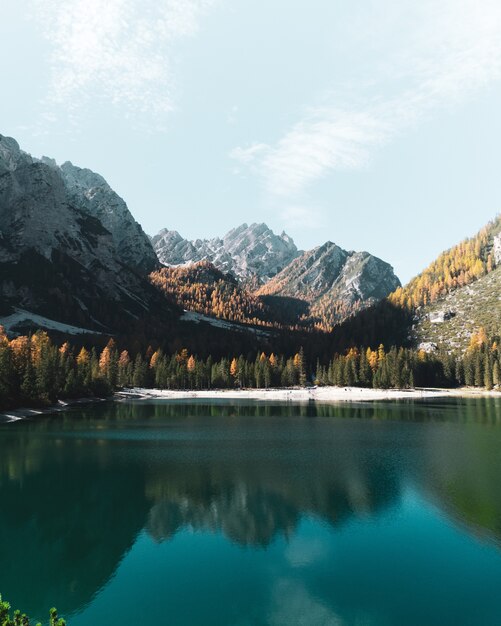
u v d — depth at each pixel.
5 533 37.25
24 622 15.95
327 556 32.75
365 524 38.47
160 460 63.00
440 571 30.25
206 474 55.00
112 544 34.94
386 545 34.31
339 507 42.69
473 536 35.78
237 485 50.06
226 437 83.31
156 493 47.25
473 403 152.12
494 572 30.05
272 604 26.58
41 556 33.28
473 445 73.56
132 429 92.69
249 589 28.19
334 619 24.97
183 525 38.81
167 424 101.19
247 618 25.05
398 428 93.31
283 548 34.09
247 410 135.12
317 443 76.38
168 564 31.97
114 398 173.12
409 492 46.88
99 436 82.94
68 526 38.66
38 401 121.56
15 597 27.92
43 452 67.75
